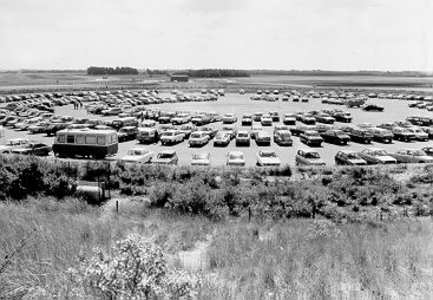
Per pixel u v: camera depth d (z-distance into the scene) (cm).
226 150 4238
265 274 734
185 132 5034
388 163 3378
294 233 1271
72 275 546
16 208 1311
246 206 2058
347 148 4428
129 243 477
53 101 9244
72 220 1117
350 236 1211
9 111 7294
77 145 3691
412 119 6362
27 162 2288
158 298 474
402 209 2164
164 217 1670
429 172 2931
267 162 3275
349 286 699
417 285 694
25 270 594
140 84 15350
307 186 2511
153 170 2867
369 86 16888
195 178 2681
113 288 461
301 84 18375
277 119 6650
